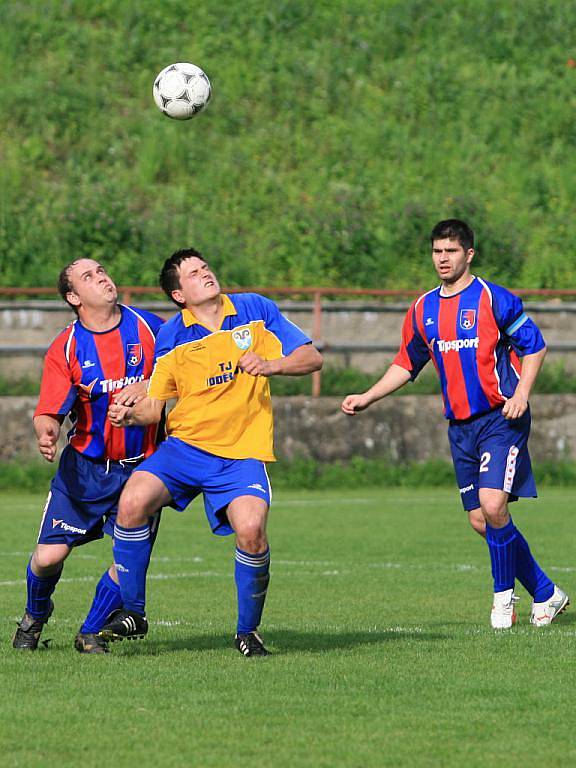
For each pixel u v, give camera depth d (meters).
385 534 49.34
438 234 27.34
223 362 23.28
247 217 94.06
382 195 98.94
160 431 24.42
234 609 31.00
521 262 92.75
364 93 113.06
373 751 16.59
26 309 75.06
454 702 19.58
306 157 103.31
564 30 126.25
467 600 32.62
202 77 32.66
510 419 26.59
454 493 68.38
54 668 22.44
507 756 16.38
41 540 24.20
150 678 21.44
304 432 71.62
